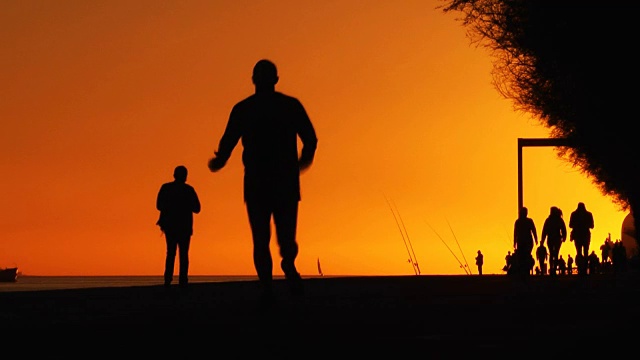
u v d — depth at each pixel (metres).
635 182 52.12
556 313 24.55
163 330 19.45
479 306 27.34
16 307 27.36
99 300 31.62
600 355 15.55
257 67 24.59
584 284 52.00
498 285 46.97
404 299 30.97
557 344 16.95
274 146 24.19
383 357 15.11
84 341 17.39
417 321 21.58
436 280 55.78
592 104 45.38
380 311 24.77
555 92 50.19
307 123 24.58
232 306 27.55
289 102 24.48
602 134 48.03
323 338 17.83
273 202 24.14
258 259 24.12
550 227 64.56
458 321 21.62
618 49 42.19
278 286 42.16
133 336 18.27
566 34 43.28
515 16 46.41
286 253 24.73
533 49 45.50
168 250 44.03
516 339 17.70
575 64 43.84
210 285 47.84
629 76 42.72
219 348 16.30
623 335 18.52
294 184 24.33
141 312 24.91
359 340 17.47
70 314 24.22
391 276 67.56
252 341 17.36
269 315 23.45
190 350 16.03
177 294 36.84
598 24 42.22
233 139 24.55
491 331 19.25
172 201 43.78
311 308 25.78
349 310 25.09
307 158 24.61
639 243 54.28
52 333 18.86
